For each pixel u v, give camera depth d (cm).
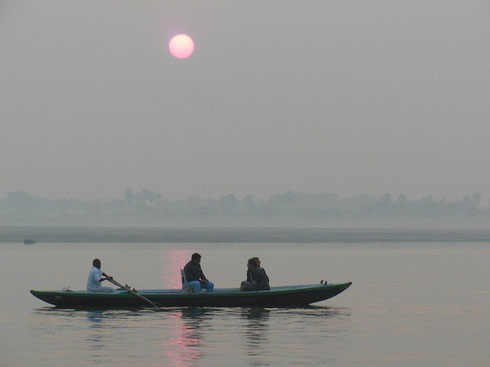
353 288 7438
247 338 4222
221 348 3909
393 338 4306
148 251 16775
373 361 3638
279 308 5675
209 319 5016
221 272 9644
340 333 4453
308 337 4291
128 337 4247
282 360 3609
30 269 10056
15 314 5272
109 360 3591
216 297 5669
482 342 4203
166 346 3959
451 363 3616
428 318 5169
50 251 16512
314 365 3506
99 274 5759
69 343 4050
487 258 14038
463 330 4631
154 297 5625
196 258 5847
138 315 5212
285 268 10656
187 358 3641
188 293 5681
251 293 5691
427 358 3731
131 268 10500
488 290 7225
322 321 4956
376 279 8619
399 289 7325
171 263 11831
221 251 17112
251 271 5853
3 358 3634
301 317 5147
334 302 6131
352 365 3534
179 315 5219
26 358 3634
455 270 10312
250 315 5231
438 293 6919
